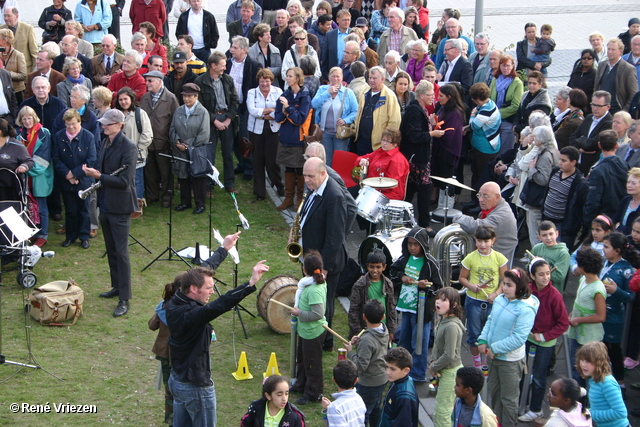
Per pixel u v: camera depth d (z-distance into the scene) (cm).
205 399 613
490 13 2198
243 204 1258
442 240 862
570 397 563
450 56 1286
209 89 1219
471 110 1259
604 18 2153
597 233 789
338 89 1155
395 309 782
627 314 767
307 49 1319
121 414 732
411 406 602
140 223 1172
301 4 1619
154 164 1225
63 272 1020
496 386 705
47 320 884
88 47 1335
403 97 1175
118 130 912
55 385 771
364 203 963
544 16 2178
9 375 784
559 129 1123
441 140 1119
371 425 707
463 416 580
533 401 732
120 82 1219
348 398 602
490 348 688
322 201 796
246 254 1080
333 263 802
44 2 2098
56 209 1174
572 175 938
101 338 867
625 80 1259
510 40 1977
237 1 1539
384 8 1514
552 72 1753
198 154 1170
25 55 1316
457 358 687
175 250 1083
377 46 1470
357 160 1091
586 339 731
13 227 862
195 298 593
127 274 924
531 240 1008
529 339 720
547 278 705
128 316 918
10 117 1168
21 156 1007
